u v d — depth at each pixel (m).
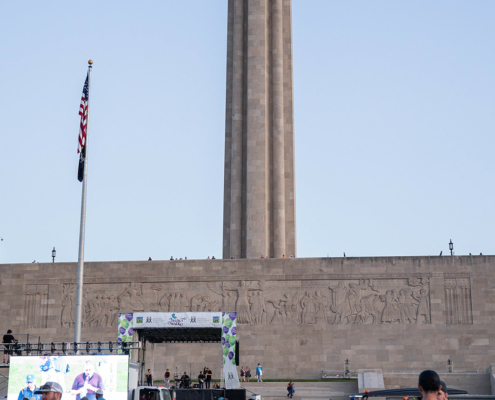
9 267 68.44
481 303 64.19
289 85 83.44
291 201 80.25
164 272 67.44
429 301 64.69
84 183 43.59
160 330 49.59
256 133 79.81
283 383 60.03
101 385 34.28
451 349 63.62
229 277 66.88
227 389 46.38
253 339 65.38
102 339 66.50
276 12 83.88
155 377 65.06
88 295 67.50
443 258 65.31
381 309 64.94
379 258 65.94
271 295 66.19
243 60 83.31
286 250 79.12
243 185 80.12
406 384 60.53
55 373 34.34
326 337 64.81
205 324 47.59
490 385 58.47
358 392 57.69
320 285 65.94
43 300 67.69
